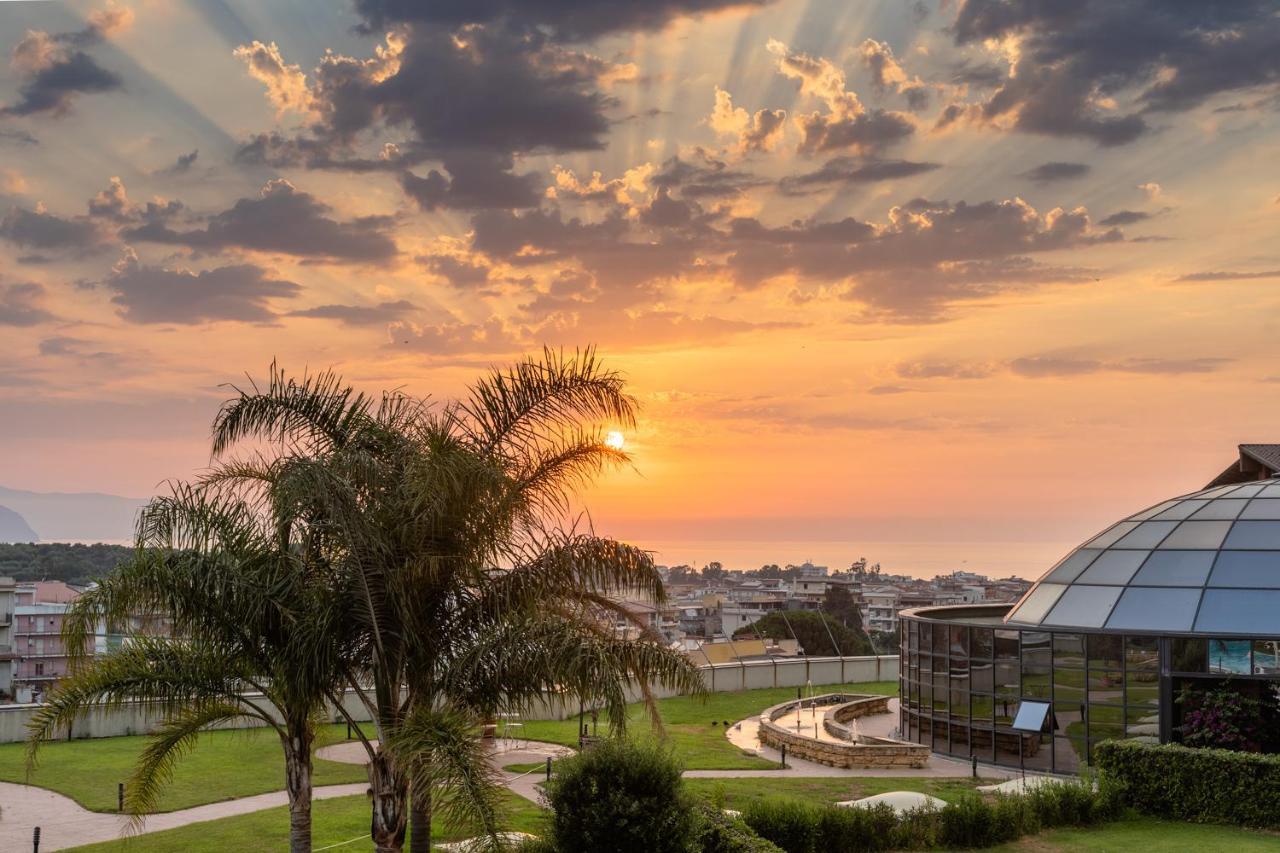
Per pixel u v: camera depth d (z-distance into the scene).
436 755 13.77
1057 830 20.83
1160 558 28.80
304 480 15.13
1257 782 21.14
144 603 15.05
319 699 15.82
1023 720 28.33
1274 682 25.47
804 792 24.64
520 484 16.39
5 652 73.19
